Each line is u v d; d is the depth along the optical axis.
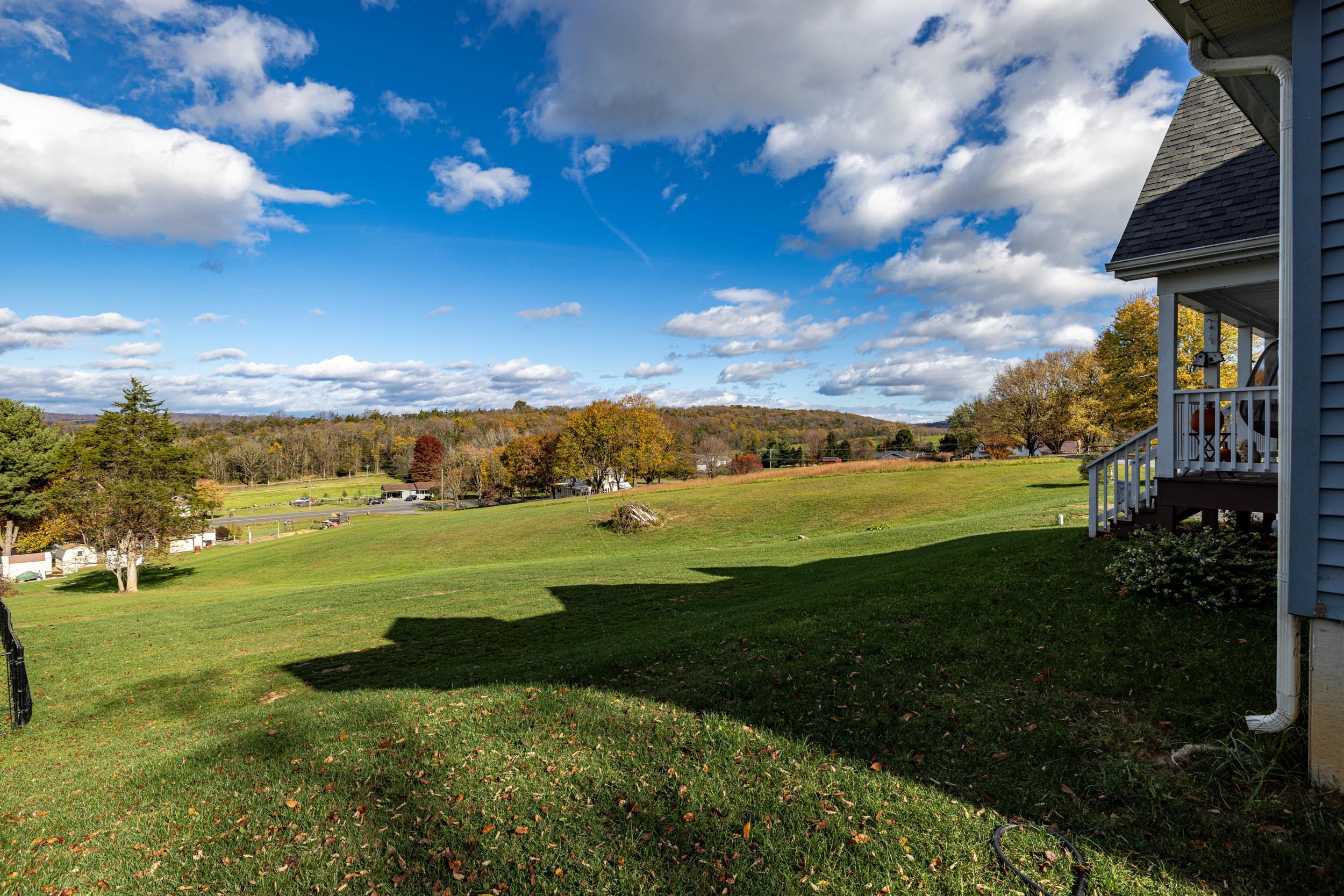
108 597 26.47
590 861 3.65
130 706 9.95
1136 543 7.70
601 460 73.25
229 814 4.70
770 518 30.80
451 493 106.44
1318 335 3.70
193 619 16.88
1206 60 4.31
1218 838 3.37
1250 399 7.47
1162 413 8.16
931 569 10.61
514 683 7.22
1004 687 5.34
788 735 4.91
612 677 6.97
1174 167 8.87
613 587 16.14
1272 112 5.23
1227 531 8.10
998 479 32.19
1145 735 4.37
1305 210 3.74
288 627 14.84
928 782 4.13
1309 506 3.75
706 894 3.29
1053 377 58.94
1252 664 5.08
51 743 8.49
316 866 3.88
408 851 3.94
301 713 7.32
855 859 3.42
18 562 46.62
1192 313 27.91
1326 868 3.10
